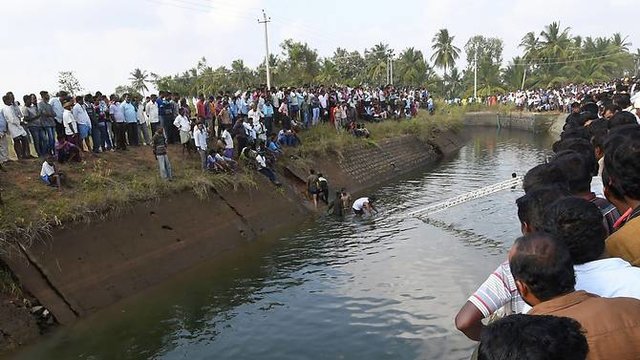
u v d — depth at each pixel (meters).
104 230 12.62
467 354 8.49
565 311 2.40
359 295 11.20
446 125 37.66
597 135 6.25
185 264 13.69
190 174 16.30
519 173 25.56
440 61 63.75
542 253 2.54
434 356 8.52
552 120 41.94
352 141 25.20
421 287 11.40
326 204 20.30
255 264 13.74
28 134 14.91
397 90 35.62
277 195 18.45
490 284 3.36
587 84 47.16
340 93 29.19
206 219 15.22
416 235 15.38
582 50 62.06
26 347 9.68
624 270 2.74
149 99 18.28
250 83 53.19
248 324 10.18
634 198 3.41
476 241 14.39
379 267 12.85
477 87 64.25
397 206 19.73
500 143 38.62
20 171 13.73
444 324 9.59
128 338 9.91
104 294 11.61
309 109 25.41
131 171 15.67
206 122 20.17
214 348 9.32
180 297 11.78
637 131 3.72
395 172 26.92
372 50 70.62
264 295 11.59
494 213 17.17
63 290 11.05
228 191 16.64
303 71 49.50
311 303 10.95
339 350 8.95
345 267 13.03
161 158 15.12
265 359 8.83
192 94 56.00
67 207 12.27
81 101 15.64
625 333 2.24
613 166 3.46
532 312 2.50
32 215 11.76
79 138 15.55
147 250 13.14
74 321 10.73
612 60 58.78
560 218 2.96
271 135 21.14
